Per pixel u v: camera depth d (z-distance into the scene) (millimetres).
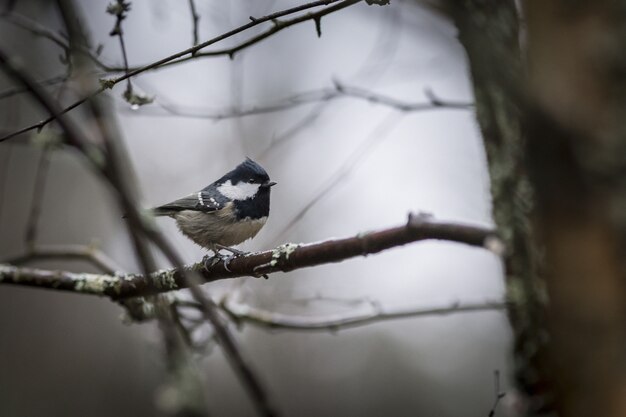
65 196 18469
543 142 3053
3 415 16844
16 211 18047
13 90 7305
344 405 19516
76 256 9281
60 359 17844
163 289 7422
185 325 8938
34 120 14492
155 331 8594
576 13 2963
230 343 4980
